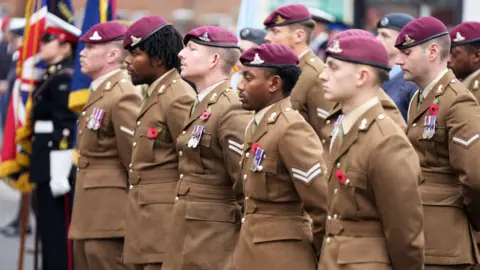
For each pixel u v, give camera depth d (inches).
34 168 879.7
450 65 717.9
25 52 906.7
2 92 1508.4
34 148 881.5
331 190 539.8
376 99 534.6
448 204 651.5
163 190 689.0
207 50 653.3
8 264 1037.2
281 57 587.8
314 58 776.9
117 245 756.0
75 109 855.1
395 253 518.0
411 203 514.0
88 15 871.7
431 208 652.1
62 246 881.5
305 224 586.9
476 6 1304.1
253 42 836.6
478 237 717.3
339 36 545.6
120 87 749.9
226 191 652.1
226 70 658.8
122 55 761.0
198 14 2554.1
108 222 750.5
